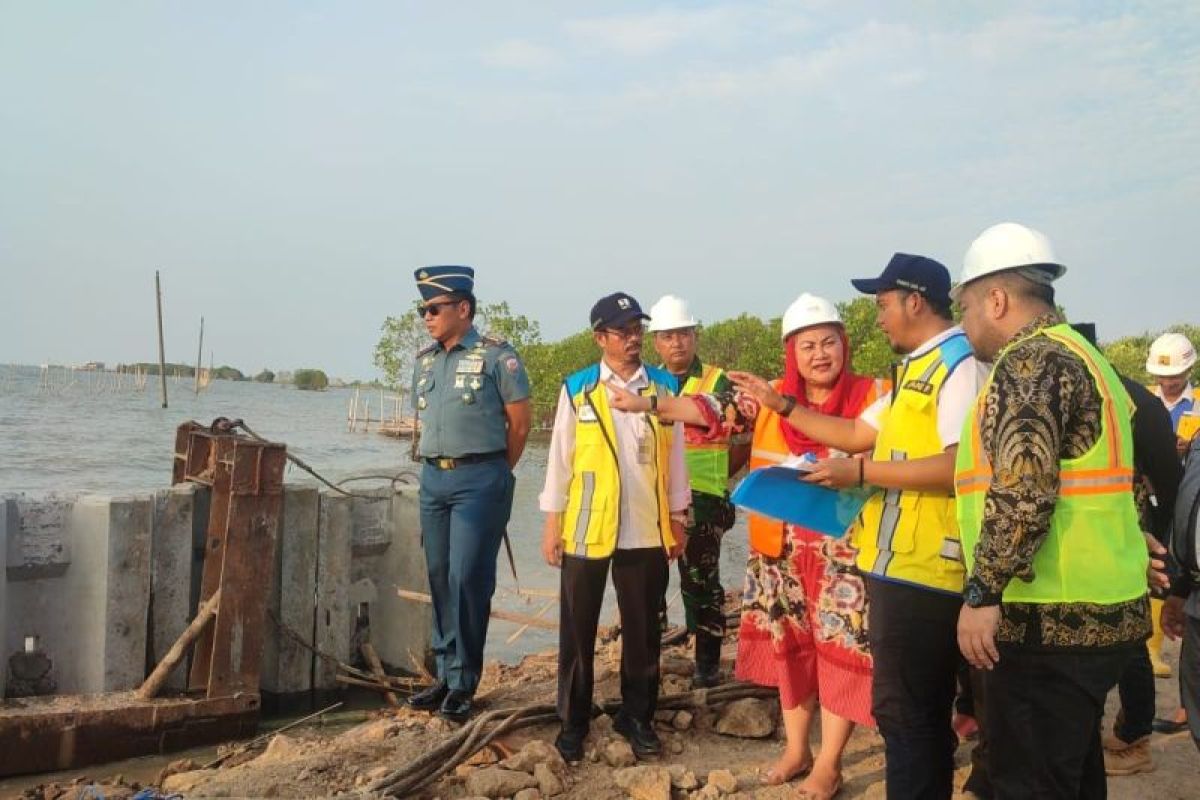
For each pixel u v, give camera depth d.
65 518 5.79
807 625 4.18
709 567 5.40
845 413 4.03
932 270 3.49
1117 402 2.68
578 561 4.36
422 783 4.12
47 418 53.03
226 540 5.84
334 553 6.75
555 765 4.19
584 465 4.40
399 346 51.56
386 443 48.59
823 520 3.63
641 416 4.41
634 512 4.38
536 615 8.73
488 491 5.10
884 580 3.32
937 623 3.28
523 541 14.17
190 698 5.79
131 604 5.85
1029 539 2.53
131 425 48.78
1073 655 2.63
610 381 4.43
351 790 4.16
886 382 4.08
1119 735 4.54
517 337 47.62
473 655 5.15
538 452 39.91
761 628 4.31
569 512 4.42
